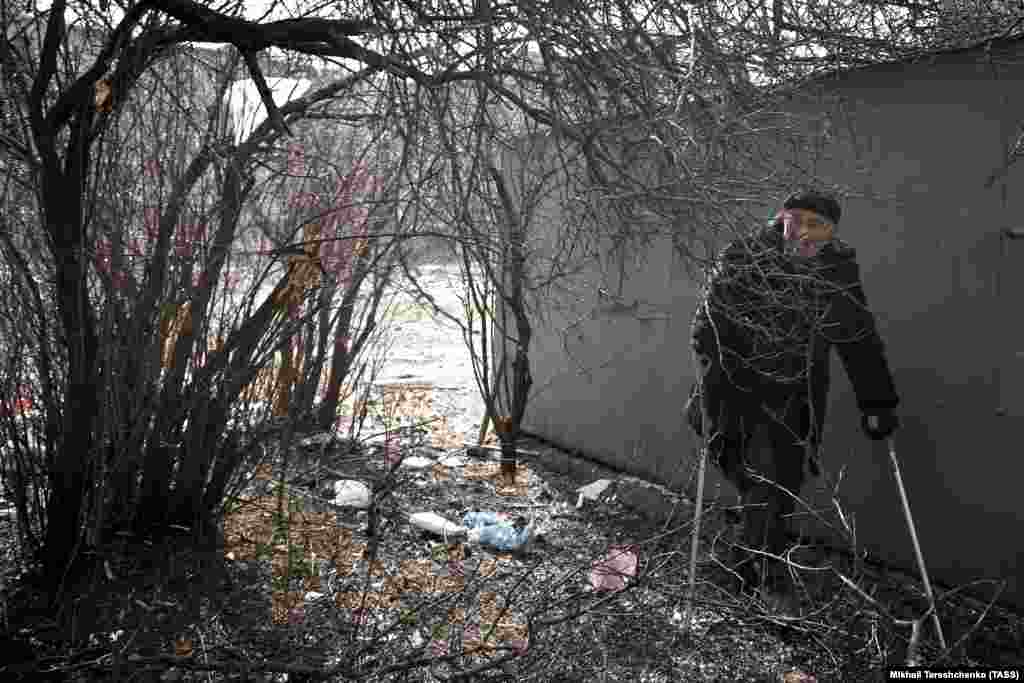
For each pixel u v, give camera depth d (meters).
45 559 3.29
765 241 2.97
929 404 3.66
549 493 4.87
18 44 3.18
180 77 3.37
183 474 3.58
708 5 2.56
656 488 4.77
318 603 3.24
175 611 3.10
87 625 2.99
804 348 3.36
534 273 3.67
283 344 3.66
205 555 3.48
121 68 3.05
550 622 2.82
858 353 3.41
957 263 3.53
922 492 3.70
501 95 2.61
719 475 4.48
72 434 3.22
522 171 2.95
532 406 5.95
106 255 3.26
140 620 3.03
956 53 3.41
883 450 3.84
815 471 3.43
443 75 2.51
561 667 2.93
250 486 4.21
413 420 5.84
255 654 2.86
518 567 3.73
